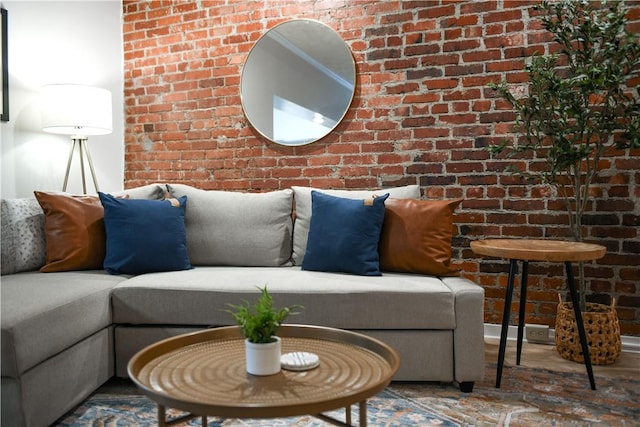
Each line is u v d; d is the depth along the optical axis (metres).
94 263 2.75
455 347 2.25
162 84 3.87
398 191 2.95
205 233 3.01
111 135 3.94
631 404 2.10
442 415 2.01
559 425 1.91
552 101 2.60
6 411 1.71
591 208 2.87
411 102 3.21
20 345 1.69
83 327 2.07
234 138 3.67
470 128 3.09
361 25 3.31
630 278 2.80
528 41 2.95
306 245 2.95
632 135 2.41
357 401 1.20
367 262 2.61
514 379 2.39
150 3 3.88
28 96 3.39
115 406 2.11
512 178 3.02
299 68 3.46
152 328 2.36
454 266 3.15
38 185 3.48
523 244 2.43
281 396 1.22
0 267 2.53
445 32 3.12
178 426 1.91
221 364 1.47
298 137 3.47
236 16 3.64
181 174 3.84
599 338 2.55
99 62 3.83
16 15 3.30
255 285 2.35
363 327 2.29
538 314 2.98
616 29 2.41
